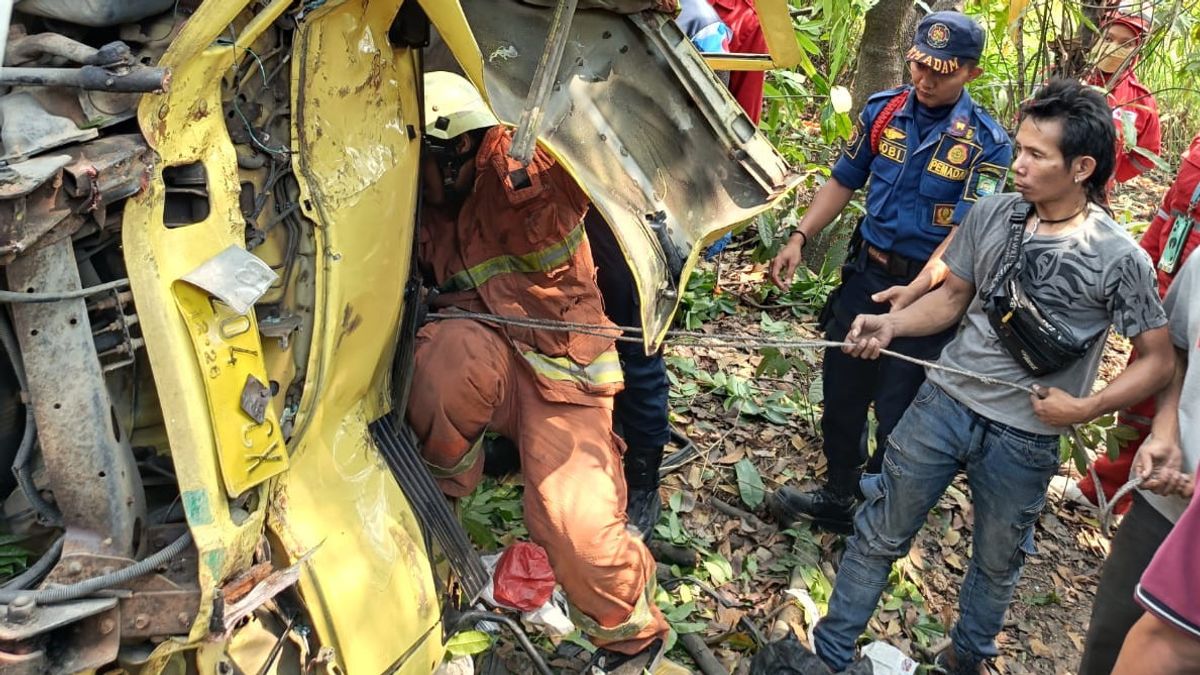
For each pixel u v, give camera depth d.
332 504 2.04
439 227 2.73
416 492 2.38
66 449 1.46
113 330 1.51
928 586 3.82
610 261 3.36
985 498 2.93
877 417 3.67
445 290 2.72
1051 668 3.51
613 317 3.46
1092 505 4.28
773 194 2.60
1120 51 4.70
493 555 2.90
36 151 1.38
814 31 5.44
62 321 1.43
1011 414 2.81
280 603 1.93
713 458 4.29
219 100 1.67
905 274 3.56
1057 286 2.66
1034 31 5.66
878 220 3.59
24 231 1.33
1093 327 2.69
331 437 2.10
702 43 3.85
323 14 1.85
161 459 1.69
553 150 2.16
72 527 1.50
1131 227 5.54
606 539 2.50
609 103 2.36
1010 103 5.32
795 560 3.74
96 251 1.53
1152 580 1.71
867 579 3.06
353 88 1.99
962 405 2.89
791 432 4.52
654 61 2.48
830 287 5.41
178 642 1.52
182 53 1.48
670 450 4.26
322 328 1.91
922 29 3.33
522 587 2.57
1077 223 2.66
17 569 1.56
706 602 3.52
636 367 3.44
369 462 2.22
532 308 2.66
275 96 1.82
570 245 2.66
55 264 1.42
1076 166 2.56
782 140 5.61
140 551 1.55
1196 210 3.29
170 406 1.53
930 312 3.00
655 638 2.79
